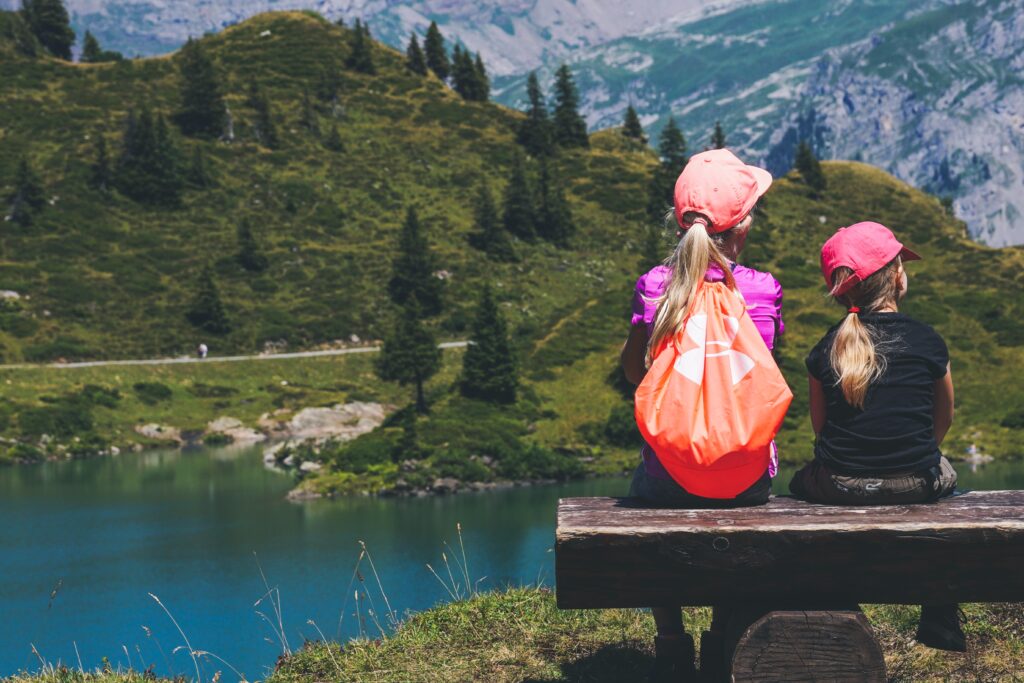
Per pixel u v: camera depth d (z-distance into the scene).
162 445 69.50
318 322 90.88
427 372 65.69
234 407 76.88
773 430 3.88
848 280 4.34
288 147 128.25
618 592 3.89
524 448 58.22
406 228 97.31
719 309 4.04
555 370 73.00
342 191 119.25
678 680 4.79
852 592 3.82
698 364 3.96
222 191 113.62
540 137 139.38
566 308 95.25
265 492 53.19
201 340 85.94
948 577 3.78
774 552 3.78
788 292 87.62
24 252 92.31
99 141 107.25
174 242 101.12
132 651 24.67
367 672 5.77
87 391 73.94
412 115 145.38
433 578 33.75
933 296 84.12
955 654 5.68
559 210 114.56
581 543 3.84
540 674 5.57
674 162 124.81
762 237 107.75
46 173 107.31
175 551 39.94
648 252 107.31
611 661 5.78
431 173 128.00
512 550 38.16
